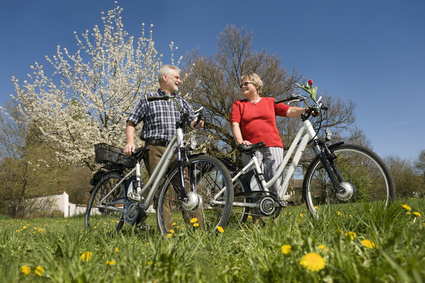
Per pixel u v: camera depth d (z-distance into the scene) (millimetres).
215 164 2719
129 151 3367
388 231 1778
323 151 2744
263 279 1229
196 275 1293
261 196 2912
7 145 23422
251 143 3395
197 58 16859
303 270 1198
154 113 3449
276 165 3344
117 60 14133
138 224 3170
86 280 1251
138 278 1302
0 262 1512
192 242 1960
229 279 1354
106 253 1856
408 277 930
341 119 16203
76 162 14586
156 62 14250
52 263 1526
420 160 23344
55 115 13875
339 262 1216
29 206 24141
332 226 2109
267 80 17047
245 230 2301
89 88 13961
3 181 22953
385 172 2459
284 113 3494
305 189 2842
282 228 1938
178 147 2910
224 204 2736
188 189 2852
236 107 3570
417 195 4203
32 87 13922
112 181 3654
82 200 34656
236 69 17312
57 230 2803
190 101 16219
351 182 2590
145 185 3180
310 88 2943
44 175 22922
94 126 13562
